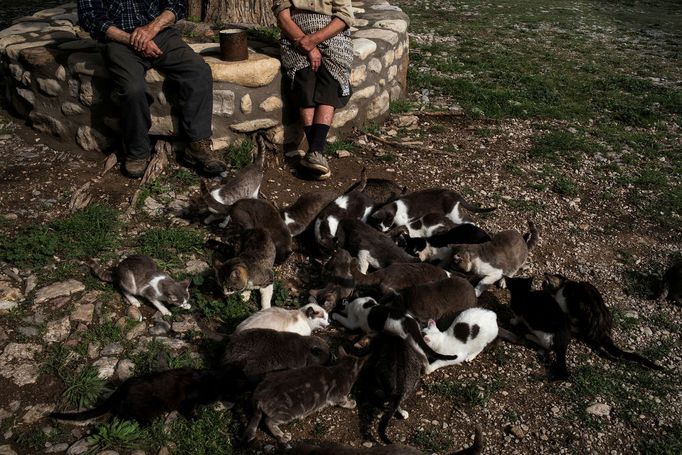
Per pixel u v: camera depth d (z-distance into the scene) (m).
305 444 1.66
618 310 2.44
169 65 2.72
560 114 4.21
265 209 2.48
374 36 3.58
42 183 2.77
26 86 3.08
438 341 2.07
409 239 2.60
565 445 1.86
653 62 5.88
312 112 2.96
